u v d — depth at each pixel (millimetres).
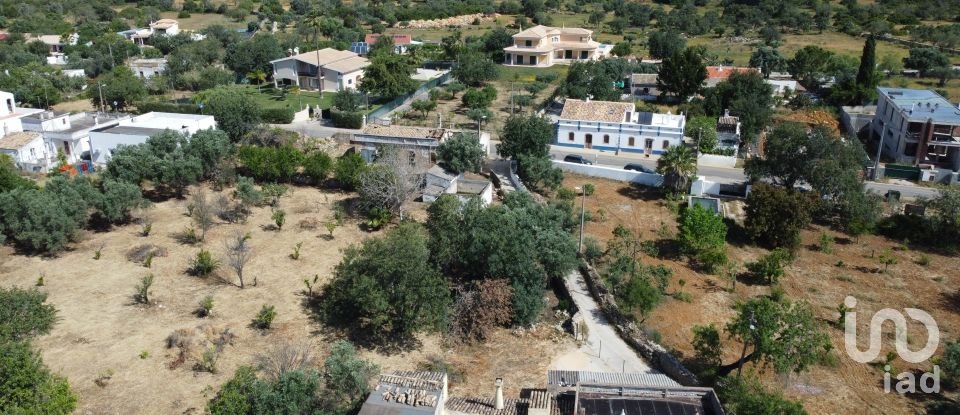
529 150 79375
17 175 69062
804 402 41750
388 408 34750
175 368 43312
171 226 65250
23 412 33250
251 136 85875
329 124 97250
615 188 80000
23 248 59844
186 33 156125
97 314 49344
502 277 49562
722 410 34281
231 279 55219
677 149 77688
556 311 51688
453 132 82438
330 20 175750
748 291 56094
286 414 36125
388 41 152625
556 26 189250
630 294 49469
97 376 42312
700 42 170750
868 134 102750
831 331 50156
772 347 40156
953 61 141375
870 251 65000
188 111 100062
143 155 68750
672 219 71188
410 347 46688
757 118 96500
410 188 68188
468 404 38062
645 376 41219
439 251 51594
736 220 70625
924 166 85500
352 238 63531
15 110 87438
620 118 92438
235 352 45188
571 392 37281
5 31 165250
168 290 53094
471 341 47625
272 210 69688
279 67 118500
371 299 45312
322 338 47125
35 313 44750
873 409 41219
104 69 131125
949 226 66312
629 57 144125
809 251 64812
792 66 128375
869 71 114188
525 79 130875
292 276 55844
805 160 70562
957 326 51312
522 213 55031
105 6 194500
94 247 60438
